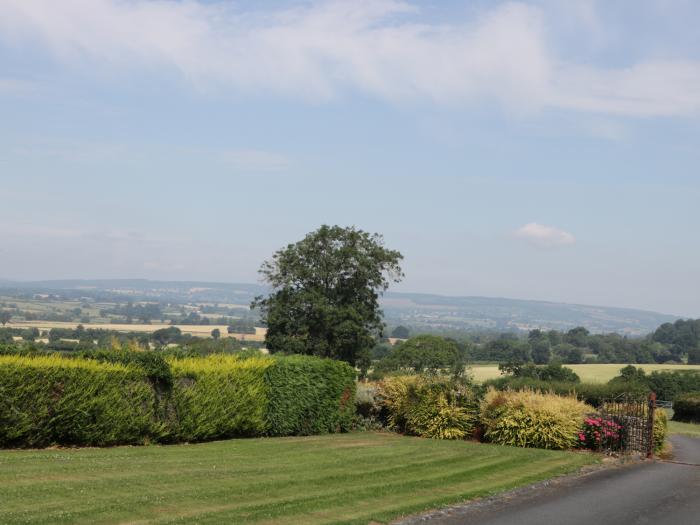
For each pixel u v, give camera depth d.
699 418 50.28
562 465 15.02
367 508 9.74
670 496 11.88
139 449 14.39
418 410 20.89
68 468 11.08
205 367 16.94
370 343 51.66
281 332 50.91
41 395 13.46
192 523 8.32
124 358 15.20
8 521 7.78
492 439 19.59
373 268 51.78
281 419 18.88
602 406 20.67
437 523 9.18
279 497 10.07
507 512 9.98
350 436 19.64
